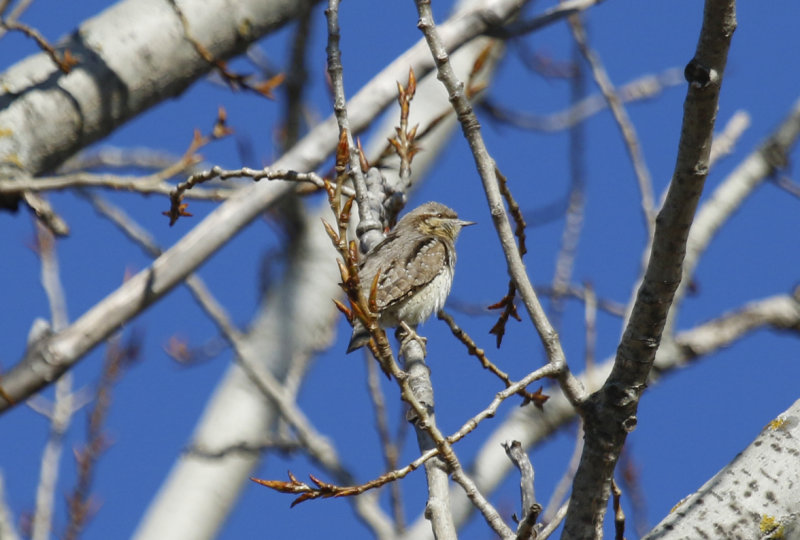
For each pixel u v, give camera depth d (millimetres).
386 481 6785
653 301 6605
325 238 15414
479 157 7562
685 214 6297
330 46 9242
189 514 13773
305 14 12195
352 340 10883
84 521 12828
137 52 10914
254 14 11383
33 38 10070
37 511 12188
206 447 14016
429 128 11859
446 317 8750
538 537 7125
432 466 7523
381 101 11438
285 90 13570
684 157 6145
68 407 12922
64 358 9828
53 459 12523
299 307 14898
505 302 9094
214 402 14539
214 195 9875
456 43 11586
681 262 6480
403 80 11586
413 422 8656
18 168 10141
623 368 6867
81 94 10625
